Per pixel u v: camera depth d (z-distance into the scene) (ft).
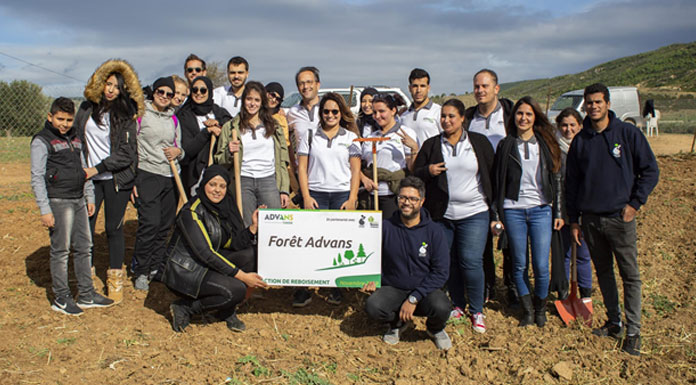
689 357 14.42
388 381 13.01
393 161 16.87
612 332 15.29
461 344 14.89
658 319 16.62
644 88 221.87
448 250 14.35
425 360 14.03
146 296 17.51
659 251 22.02
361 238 15.03
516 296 17.51
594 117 14.03
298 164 17.46
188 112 18.45
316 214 15.08
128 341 14.25
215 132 17.46
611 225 14.23
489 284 17.76
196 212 14.44
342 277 15.20
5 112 57.36
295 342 14.85
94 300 16.30
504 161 15.26
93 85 15.76
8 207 27.76
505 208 15.64
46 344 13.94
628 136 13.89
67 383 12.17
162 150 17.52
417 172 15.76
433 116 18.85
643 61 265.34
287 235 15.20
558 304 16.52
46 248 21.95
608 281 15.02
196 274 14.38
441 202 15.39
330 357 13.99
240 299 14.78
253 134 16.87
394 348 14.67
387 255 14.73
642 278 19.66
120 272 16.87
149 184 17.40
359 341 15.07
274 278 15.35
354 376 13.12
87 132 16.34
